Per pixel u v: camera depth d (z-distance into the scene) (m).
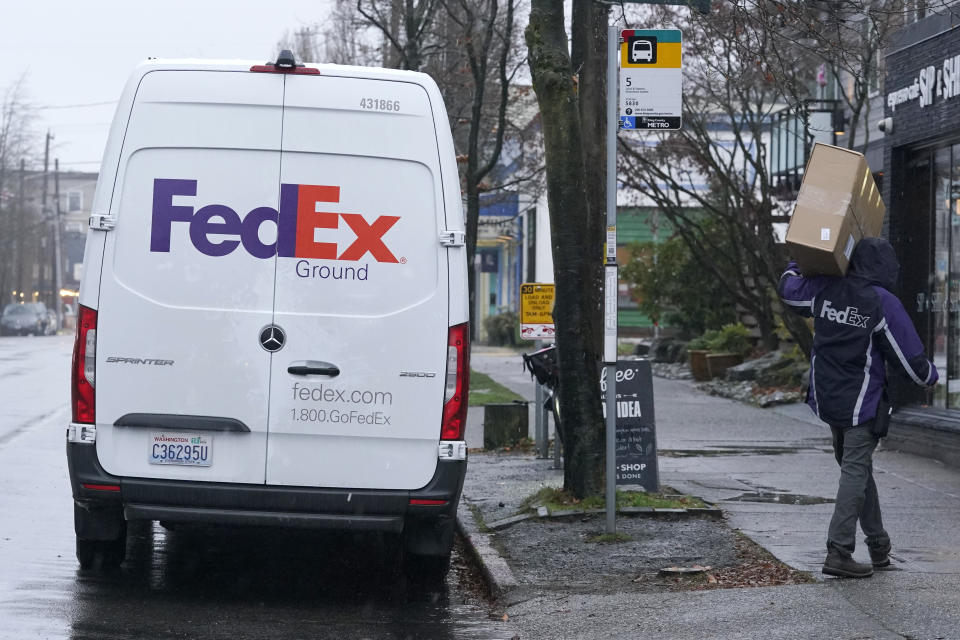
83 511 8.07
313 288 7.70
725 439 16.94
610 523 9.57
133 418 7.62
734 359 27.75
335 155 7.73
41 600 7.84
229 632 7.27
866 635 6.74
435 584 8.58
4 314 79.25
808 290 8.26
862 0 13.86
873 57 19.30
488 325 51.47
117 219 7.64
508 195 29.03
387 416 7.71
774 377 24.22
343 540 10.45
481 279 60.75
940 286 14.82
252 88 7.72
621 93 9.49
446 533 8.14
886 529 9.88
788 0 11.87
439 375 7.75
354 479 7.70
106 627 7.23
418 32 21.72
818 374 8.20
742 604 7.55
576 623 7.45
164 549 9.77
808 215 8.02
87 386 7.61
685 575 8.48
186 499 7.62
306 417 7.67
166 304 7.64
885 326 7.99
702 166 24.72
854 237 8.09
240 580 8.79
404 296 7.75
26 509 11.35
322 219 7.71
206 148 7.68
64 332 90.81
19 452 15.50
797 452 15.48
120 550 8.70
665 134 24.98
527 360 13.23
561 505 10.59
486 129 27.02
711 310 31.05
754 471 13.50
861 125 24.09
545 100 10.55
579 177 10.57
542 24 10.59
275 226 7.69
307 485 7.69
